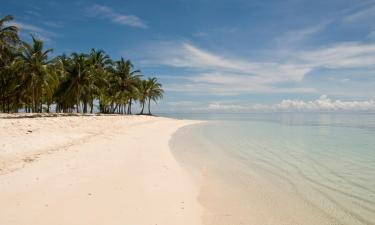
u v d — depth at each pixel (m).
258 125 47.06
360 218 6.83
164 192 8.16
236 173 11.06
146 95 73.62
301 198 8.18
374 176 10.66
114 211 6.53
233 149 17.45
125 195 7.60
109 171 9.84
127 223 5.97
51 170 9.47
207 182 9.66
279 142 21.38
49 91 41.56
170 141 20.56
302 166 12.44
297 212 7.16
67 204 6.73
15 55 37.31
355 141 22.33
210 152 16.05
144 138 20.53
